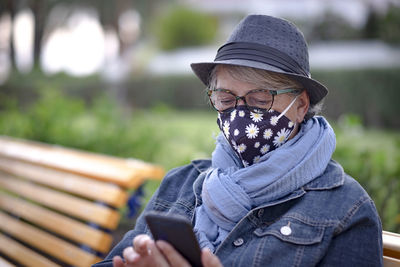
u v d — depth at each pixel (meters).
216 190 1.42
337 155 2.85
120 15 14.73
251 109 1.45
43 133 4.06
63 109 4.34
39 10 17.56
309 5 15.47
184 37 19.80
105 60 17.62
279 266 1.26
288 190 1.38
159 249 1.16
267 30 1.40
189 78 13.53
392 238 1.36
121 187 2.09
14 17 17.09
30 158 2.63
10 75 16.72
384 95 9.47
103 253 2.04
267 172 1.40
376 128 9.48
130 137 4.01
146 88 14.10
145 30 20.98
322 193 1.36
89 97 14.89
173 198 1.70
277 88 1.43
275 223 1.35
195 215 1.55
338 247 1.27
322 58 11.71
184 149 4.21
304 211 1.33
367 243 1.26
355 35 13.26
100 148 3.91
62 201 2.30
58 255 2.15
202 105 13.34
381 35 11.50
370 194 2.50
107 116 4.25
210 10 22.44
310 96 1.49
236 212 1.40
